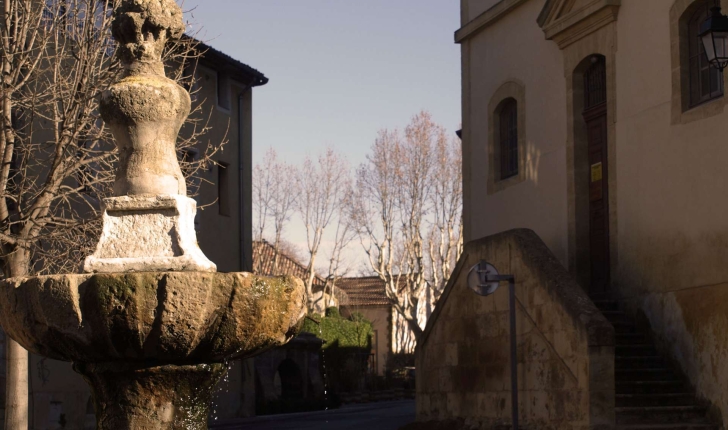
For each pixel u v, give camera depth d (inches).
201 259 264.2
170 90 275.9
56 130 622.8
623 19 691.4
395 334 2596.0
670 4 643.5
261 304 252.7
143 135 273.9
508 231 674.2
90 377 265.0
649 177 657.0
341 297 2561.5
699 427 563.8
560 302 594.2
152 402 261.7
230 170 1280.8
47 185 599.8
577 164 741.9
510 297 579.2
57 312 246.8
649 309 649.0
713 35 489.1
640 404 586.2
